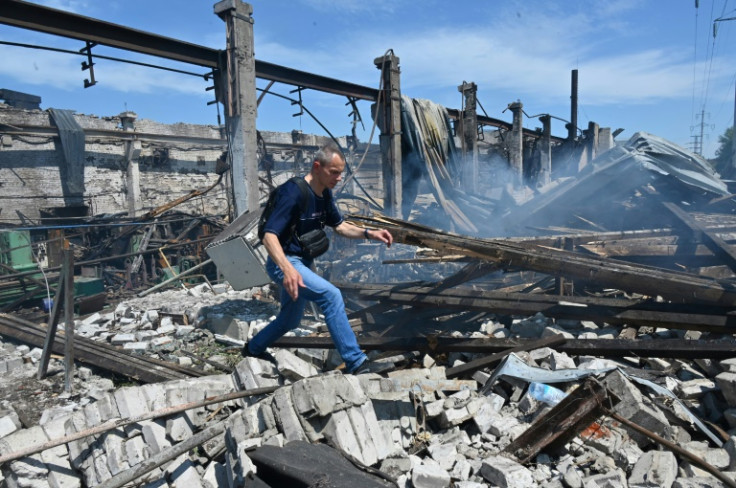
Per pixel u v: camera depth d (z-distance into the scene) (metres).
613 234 6.37
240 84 8.49
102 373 4.62
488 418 2.84
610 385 2.78
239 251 5.99
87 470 2.77
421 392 2.98
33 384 4.36
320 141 26.30
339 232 3.33
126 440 2.78
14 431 3.47
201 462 2.68
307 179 3.02
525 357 3.49
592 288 5.27
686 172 10.48
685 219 6.89
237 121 8.56
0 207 16.19
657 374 3.30
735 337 3.61
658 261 5.81
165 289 11.05
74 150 17.72
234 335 5.56
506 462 2.40
